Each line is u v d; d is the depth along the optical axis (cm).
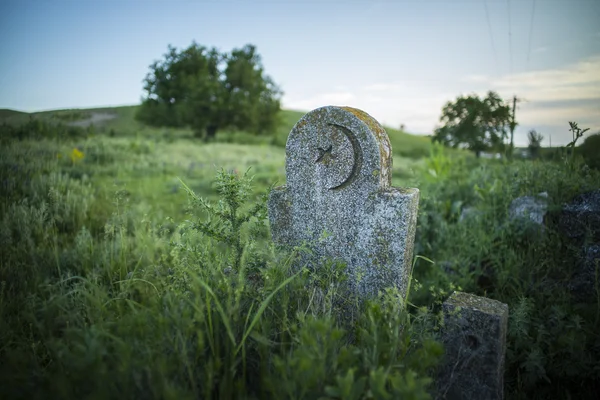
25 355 176
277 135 3797
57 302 193
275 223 288
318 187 267
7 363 168
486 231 385
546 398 230
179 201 659
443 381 215
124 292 236
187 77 3306
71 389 143
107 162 995
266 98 3638
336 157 257
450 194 516
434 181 592
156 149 1497
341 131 253
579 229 321
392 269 252
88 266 345
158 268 287
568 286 297
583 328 245
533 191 384
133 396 145
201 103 3162
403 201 242
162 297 211
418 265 391
